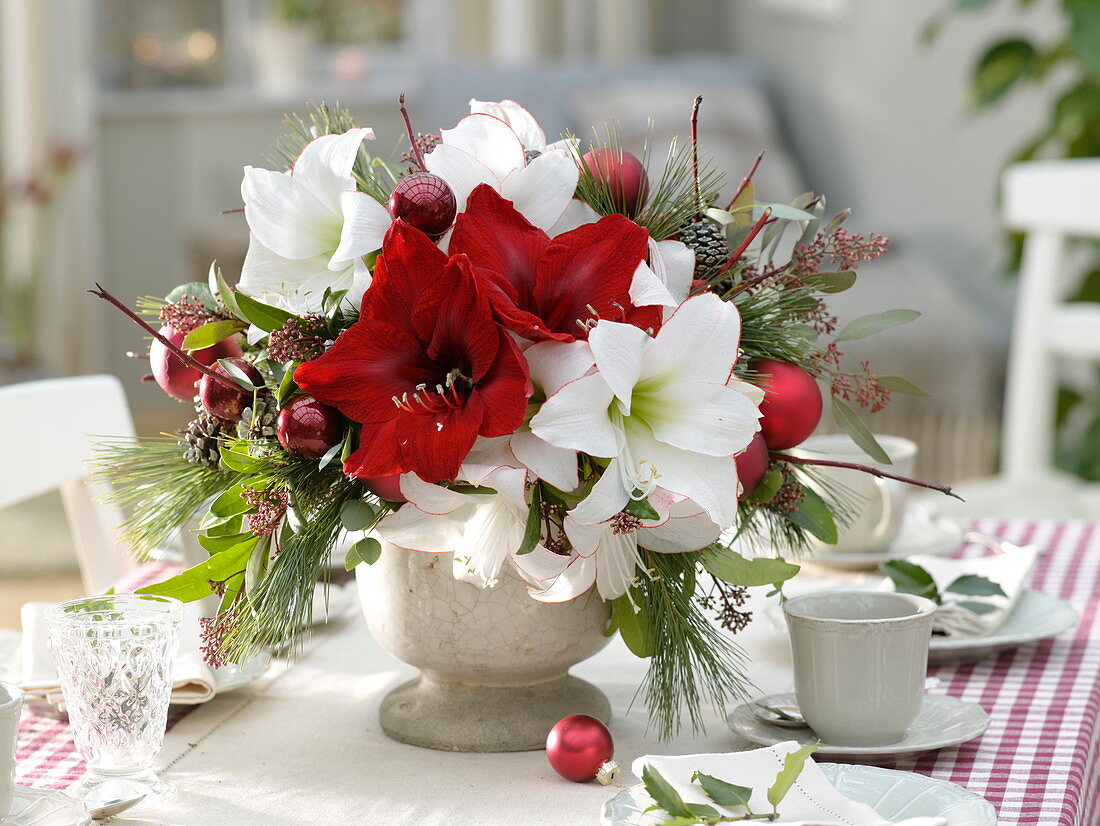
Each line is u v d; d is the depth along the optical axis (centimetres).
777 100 720
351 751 172
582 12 773
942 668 187
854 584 205
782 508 170
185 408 788
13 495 212
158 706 164
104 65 789
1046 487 333
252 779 167
